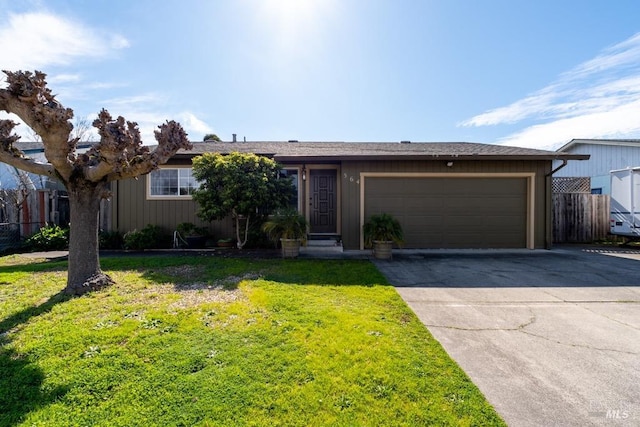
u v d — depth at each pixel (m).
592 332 3.44
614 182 10.50
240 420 2.04
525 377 2.55
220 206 7.90
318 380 2.44
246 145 11.73
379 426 2.00
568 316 3.91
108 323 3.46
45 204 10.31
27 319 3.58
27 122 4.09
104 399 2.23
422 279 5.73
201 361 2.70
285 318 3.63
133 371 2.55
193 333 3.23
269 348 2.93
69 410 2.12
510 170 9.32
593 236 11.12
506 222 9.42
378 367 2.62
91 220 4.83
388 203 9.34
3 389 2.33
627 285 5.37
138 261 6.82
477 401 2.23
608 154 14.15
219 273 5.79
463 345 3.10
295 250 7.62
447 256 8.15
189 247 9.30
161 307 3.97
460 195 9.38
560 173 16.58
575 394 2.34
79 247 4.71
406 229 9.36
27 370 2.55
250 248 9.09
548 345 3.12
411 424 2.01
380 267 6.75
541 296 4.73
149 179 9.63
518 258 7.89
